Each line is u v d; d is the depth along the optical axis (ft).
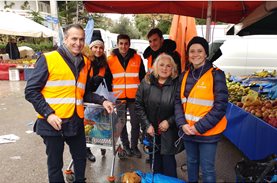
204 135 8.64
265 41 32.19
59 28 14.34
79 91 9.03
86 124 11.74
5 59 51.29
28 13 75.66
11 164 13.98
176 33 20.16
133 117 14.38
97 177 12.48
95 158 14.38
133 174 10.41
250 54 32.09
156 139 10.52
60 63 8.51
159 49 14.15
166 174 10.46
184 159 14.69
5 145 16.69
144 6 16.12
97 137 11.85
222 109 8.35
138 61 14.49
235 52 32.24
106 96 11.81
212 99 8.57
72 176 11.98
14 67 47.01
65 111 8.65
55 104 8.57
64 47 8.73
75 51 8.70
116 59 14.20
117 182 11.99
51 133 8.59
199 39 8.67
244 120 13.60
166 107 9.81
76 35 8.58
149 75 10.31
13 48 52.60
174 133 9.95
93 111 11.58
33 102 8.27
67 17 51.08
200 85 8.66
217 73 8.59
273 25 17.16
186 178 12.33
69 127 8.77
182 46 19.53
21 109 26.68
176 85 9.87
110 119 11.57
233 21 18.78
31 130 19.81
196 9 16.71
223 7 15.69
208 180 8.75
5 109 26.68
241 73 32.24
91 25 15.75
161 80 10.05
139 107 10.47
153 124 10.28
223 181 11.66
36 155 15.16
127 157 14.61
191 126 8.74
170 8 16.61
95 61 12.94
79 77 8.98
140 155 14.57
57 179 9.04
